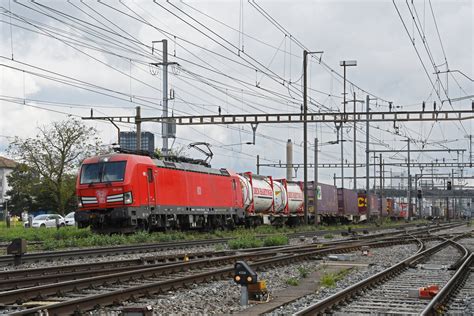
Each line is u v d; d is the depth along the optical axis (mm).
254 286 13484
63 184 63656
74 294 13633
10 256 21688
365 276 18328
